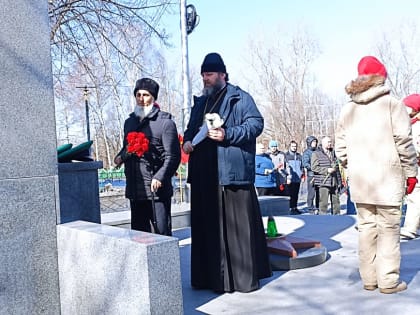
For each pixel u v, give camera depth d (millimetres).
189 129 4242
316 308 3463
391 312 3316
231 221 3934
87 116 22891
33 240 3068
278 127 42438
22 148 3041
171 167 4293
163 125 4352
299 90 42969
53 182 3176
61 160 5074
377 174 3615
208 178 3984
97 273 2840
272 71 43062
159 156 4383
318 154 10500
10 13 3037
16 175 3010
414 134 5527
